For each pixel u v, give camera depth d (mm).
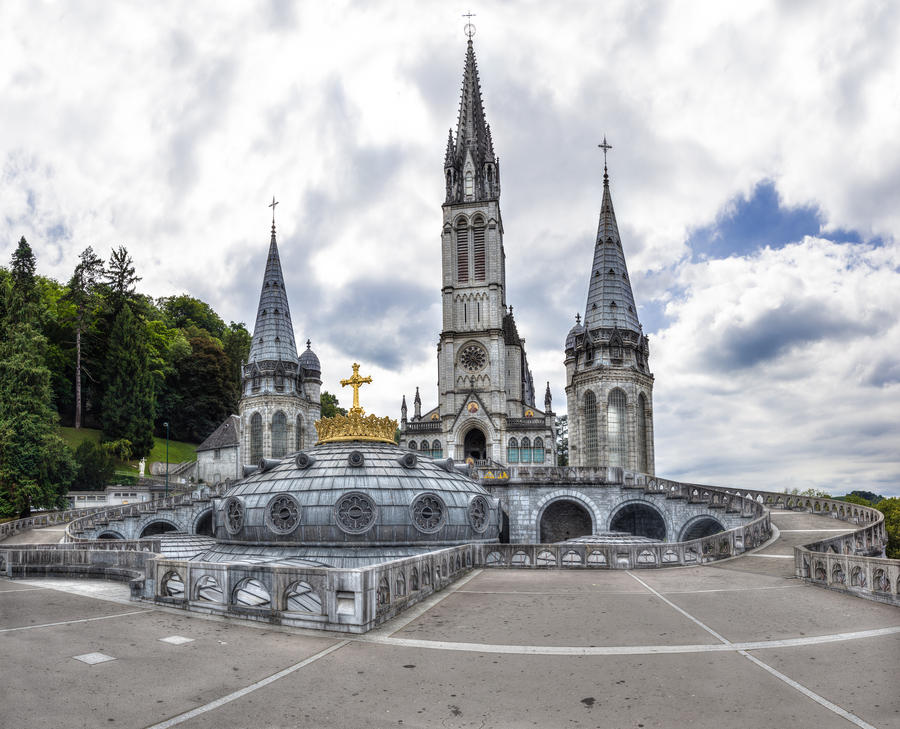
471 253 111188
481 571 24750
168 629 14000
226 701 9516
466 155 115625
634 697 9883
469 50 123750
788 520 45125
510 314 122562
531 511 55469
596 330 72938
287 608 14867
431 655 12211
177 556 35281
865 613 16203
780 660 11875
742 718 8992
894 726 8664
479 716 9109
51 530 58562
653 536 57125
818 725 8711
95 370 113500
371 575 14570
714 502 50375
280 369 85375
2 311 75812
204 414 129500
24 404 66750
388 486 28156
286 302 90312
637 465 70250
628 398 70875
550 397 106875
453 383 107062
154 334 124250
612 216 77750
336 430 32312
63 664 11172
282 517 27703
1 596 18250
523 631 14188
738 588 20422
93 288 117000
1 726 8375
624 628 14523
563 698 9852
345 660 11805
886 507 92500
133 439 103438
